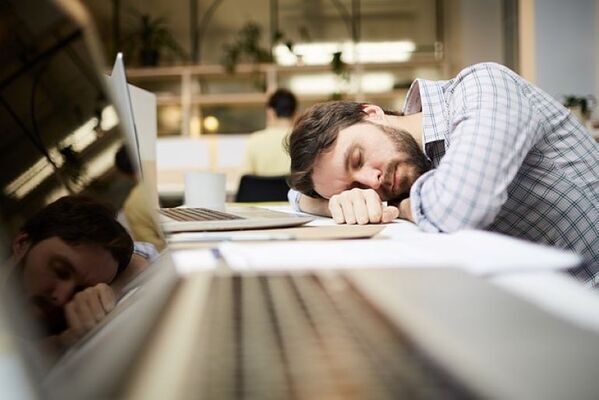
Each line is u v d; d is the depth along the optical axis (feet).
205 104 18.10
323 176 2.80
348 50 18.66
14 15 0.82
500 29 17.28
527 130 2.29
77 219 0.80
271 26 18.93
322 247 1.50
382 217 2.41
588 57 11.05
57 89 0.91
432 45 18.39
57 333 0.60
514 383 0.51
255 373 0.54
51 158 0.83
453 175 2.08
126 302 0.81
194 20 19.07
